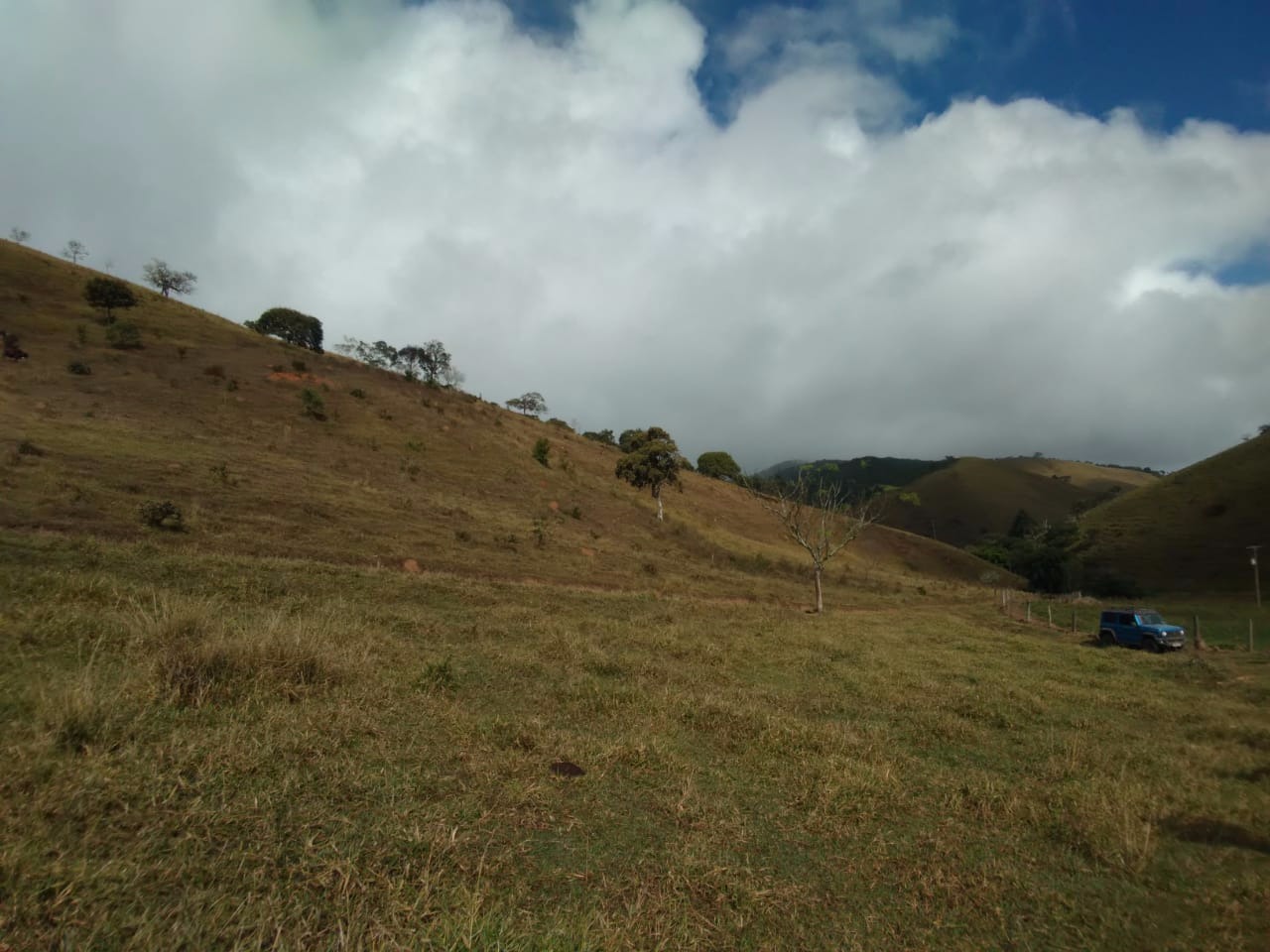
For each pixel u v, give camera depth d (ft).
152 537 59.62
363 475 123.75
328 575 56.90
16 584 33.12
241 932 9.65
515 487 156.46
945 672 50.16
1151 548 217.56
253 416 141.79
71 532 55.72
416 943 9.98
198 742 16.47
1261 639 91.97
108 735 16.10
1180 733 35.50
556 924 11.25
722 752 25.23
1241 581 176.45
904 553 246.68
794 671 46.42
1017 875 16.47
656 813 17.72
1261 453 252.83
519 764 19.17
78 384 127.75
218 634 25.09
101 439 92.17
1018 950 13.03
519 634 47.44
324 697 22.93
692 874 14.24
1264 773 27.25
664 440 182.19
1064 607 133.69
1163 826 20.31
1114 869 17.28
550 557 101.65
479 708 26.23
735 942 12.11
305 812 13.91
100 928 9.26
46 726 15.80
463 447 172.65
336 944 9.64
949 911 14.34
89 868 10.66
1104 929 14.05
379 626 41.39
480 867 12.83
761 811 19.15
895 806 20.79
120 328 164.45
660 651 48.75
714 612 80.23
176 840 12.00
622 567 110.42
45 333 159.74
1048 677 51.90
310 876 11.58
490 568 84.33
